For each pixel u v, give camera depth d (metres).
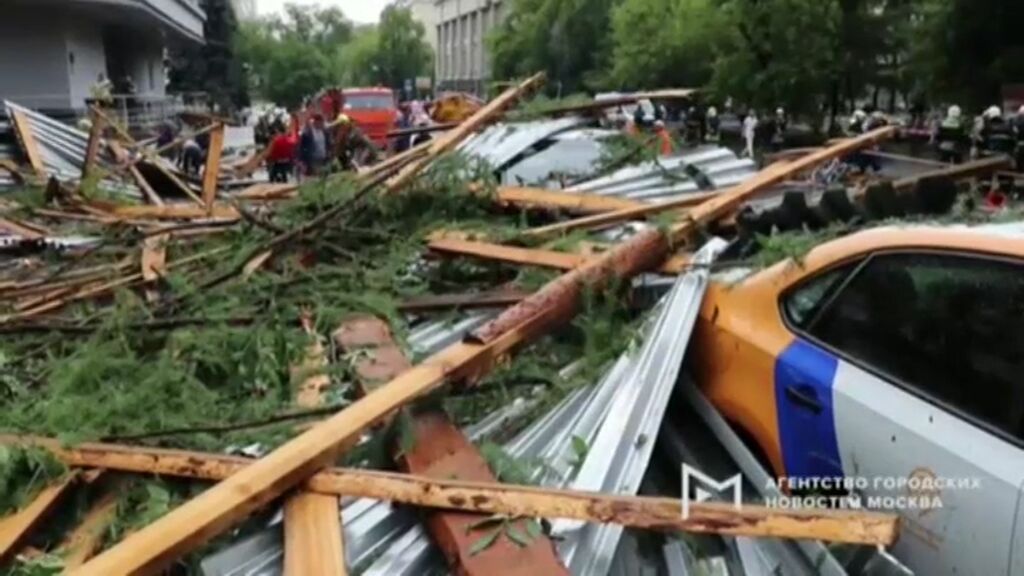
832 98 25.16
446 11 101.19
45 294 5.50
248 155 17.72
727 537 2.91
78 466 3.02
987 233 2.82
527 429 3.29
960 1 21.98
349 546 2.61
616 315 3.95
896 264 2.99
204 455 2.97
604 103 8.79
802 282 3.32
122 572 2.31
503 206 6.33
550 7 52.06
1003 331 2.61
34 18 25.72
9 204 8.55
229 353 4.08
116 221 7.60
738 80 24.55
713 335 3.62
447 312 4.46
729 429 3.47
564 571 2.42
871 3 25.22
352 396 3.60
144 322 4.55
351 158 12.20
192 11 37.41
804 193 4.75
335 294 4.62
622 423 3.16
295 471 2.68
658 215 4.96
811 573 2.83
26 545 2.80
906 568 2.75
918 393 2.79
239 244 5.97
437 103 26.77
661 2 36.16
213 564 2.54
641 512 2.53
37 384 4.11
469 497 2.62
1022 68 21.42
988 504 2.46
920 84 24.77
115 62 35.78
